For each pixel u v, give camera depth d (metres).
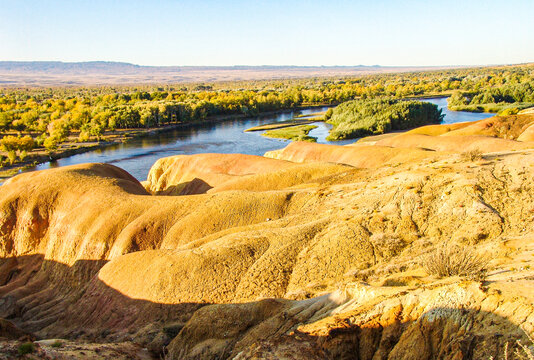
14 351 13.59
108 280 27.03
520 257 14.45
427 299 10.99
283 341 11.98
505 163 26.83
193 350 17.33
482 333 9.08
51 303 31.81
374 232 23.95
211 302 22.33
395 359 10.40
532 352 7.87
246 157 60.09
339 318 12.21
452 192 24.77
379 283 14.95
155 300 23.70
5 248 38.81
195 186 56.75
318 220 27.50
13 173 78.31
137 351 18.81
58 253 36.22
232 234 27.95
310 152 64.75
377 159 54.34
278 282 22.11
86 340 23.67
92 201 37.44
